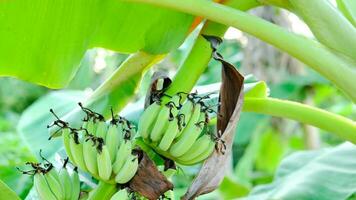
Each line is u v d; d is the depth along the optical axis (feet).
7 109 28.14
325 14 7.23
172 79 7.45
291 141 24.79
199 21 8.00
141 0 7.12
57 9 7.67
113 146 7.01
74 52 7.90
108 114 8.38
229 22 7.11
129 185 6.93
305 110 7.88
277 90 19.12
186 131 7.04
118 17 7.79
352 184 9.86
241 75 7.19
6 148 12.79
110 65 20.13
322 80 18.61
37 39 7.78
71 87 19.36
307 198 9.81
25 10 7.61
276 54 19.76
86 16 7.76
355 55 7.14
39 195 7.06
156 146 7.16
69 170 8.89
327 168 10.30
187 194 6.94
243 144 23.11
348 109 22.72
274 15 18.71
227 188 17.38
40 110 10.93
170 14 7.77
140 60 8.23
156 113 7.12
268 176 21.36
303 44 7.13
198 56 7.35
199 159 7.13
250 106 7.98
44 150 9.91
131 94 8.42
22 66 7.88
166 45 7.86
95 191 7.04
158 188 6.88
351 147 10.71
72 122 8.29
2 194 6.98
